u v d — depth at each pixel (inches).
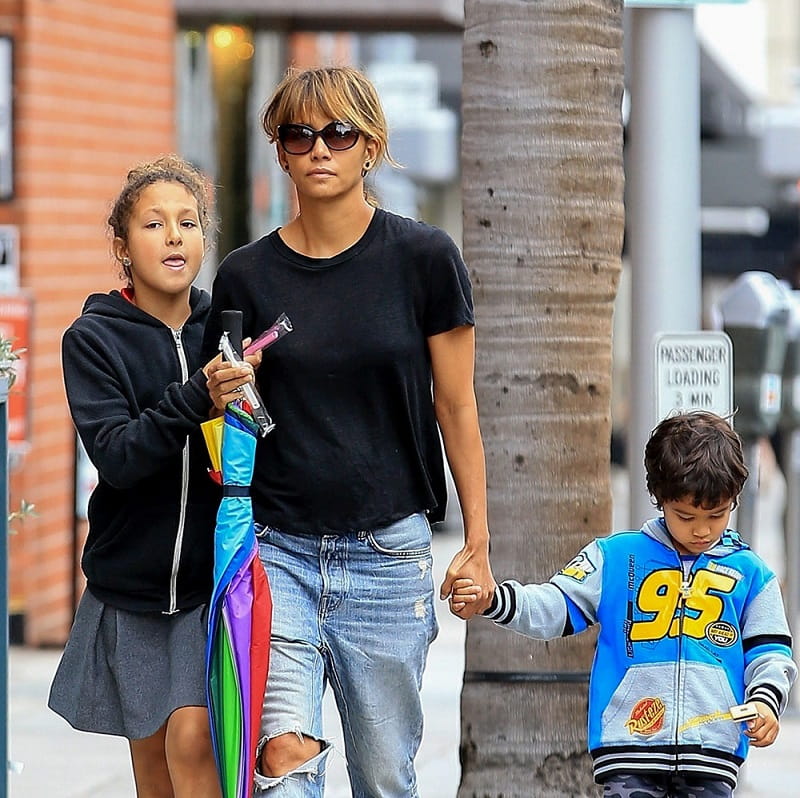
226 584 319.3
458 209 1699.1
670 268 522.0
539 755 406.0
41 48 836.6
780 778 614.9
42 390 837.2
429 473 339.0
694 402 511.5
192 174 363.3
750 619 330.6
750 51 1656.0
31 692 708.7
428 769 587.5
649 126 521.0
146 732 342.6
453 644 887.7
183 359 352.2
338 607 333.4
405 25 1043.9
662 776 329.1
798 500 751.7
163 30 995.9
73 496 790.5
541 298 397.1
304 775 325.1
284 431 329.1
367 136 331.0
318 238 331.6
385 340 325.7
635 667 330.3
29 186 827.4
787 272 1572.3
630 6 516.1
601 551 337.1
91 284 902.4
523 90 394.0
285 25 1067.3
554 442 399.2
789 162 1244.5
